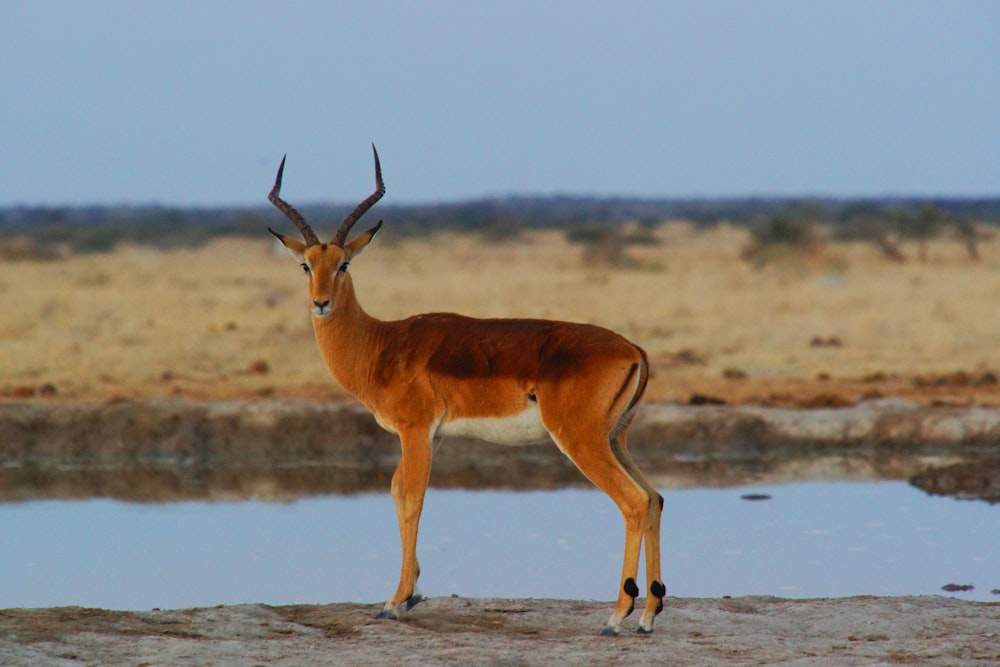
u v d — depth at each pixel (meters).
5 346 82.75
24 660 22.39
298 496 45.84
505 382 26.19
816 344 87.69
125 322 97.56
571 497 45.72
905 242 199.38
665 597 29.19
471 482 48.81
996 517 41.53
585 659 23.02
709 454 53.94
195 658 22.92
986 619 26.47
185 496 45.84
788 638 24.97
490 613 27.53
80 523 41.16
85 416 54.31
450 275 152.38
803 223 169.50
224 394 66.00
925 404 61.09
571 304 112.44
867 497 45.03
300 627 25.73
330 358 28.16
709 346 86.50
